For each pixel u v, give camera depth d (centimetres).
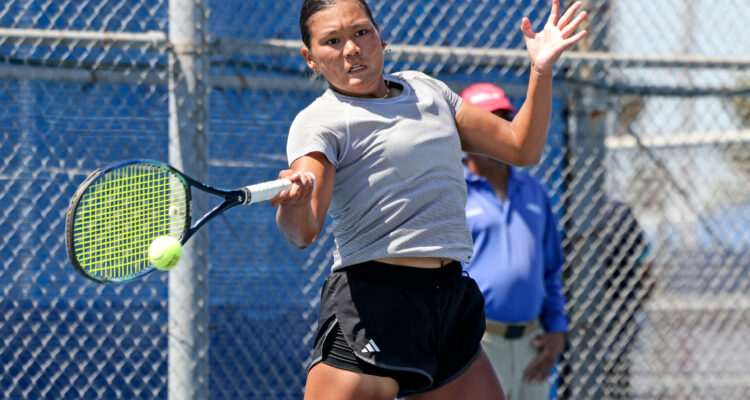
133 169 803
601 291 1427
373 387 757
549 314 1269
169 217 775
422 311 756
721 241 1539
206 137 1233
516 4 1453
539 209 1248
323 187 725
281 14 1425
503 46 1459
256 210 1423
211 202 1384
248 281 1420
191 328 1226
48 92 1366
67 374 1387
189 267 1227
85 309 1388
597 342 1428
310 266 1435
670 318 1556
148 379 1360
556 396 1473
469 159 1236
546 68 774
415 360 755
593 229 1402
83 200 783
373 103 754
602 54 1362
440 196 761
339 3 736
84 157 1377
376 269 757
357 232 761
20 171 1370
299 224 707
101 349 1394
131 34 1216
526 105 798
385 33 1429
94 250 788
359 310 754
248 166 1397
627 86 1390
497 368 1217
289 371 1429
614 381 1467
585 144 1395
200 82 1230
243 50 1246
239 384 1425
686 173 1520
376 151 743
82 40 1212
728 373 1592
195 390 1226
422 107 766
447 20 1443
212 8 1401
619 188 1520
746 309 1564
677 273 1546
